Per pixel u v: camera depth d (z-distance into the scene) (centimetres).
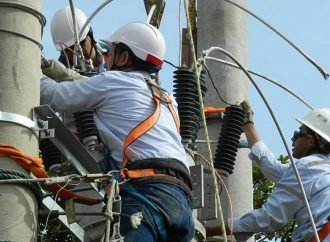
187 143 905
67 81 782
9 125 705
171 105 776
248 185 1102
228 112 983
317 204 893
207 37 1151
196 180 893
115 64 790
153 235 714
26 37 725
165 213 718
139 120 749
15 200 690
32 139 713
